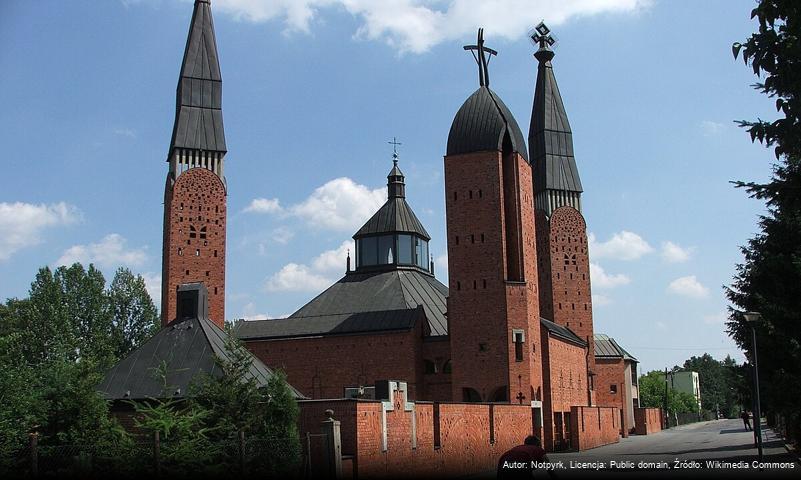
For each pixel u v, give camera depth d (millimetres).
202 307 44594
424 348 70188
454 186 67938
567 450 69688
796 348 40125
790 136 19297
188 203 74312
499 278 65188
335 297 82562
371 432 35281
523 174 69875
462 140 68312
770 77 18812
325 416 34344
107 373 40469
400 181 89375
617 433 85688
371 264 86125
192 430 30859
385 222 86750
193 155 75500
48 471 25797
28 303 93562
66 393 32031
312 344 72250
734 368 52812
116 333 99312
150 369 39969
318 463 32250
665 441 79500
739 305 49531
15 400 32031
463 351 65000
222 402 32438
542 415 68375
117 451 28672
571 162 99312
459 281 66250
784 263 41969
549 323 78312
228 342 34625
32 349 89312
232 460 29312
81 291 98938
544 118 99562
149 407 32219
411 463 39344
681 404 180625
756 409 38406
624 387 103875
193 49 77875
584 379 84812
